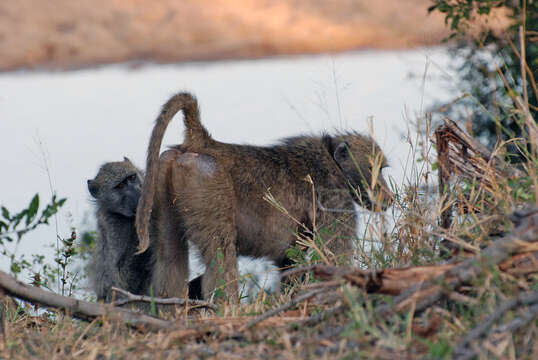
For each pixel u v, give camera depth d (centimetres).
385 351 605
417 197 943
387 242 859
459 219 917
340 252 1202
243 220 1173
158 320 760
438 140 982
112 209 1292
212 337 697
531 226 647
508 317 604
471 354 566
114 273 1290
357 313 639
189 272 1209
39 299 741
